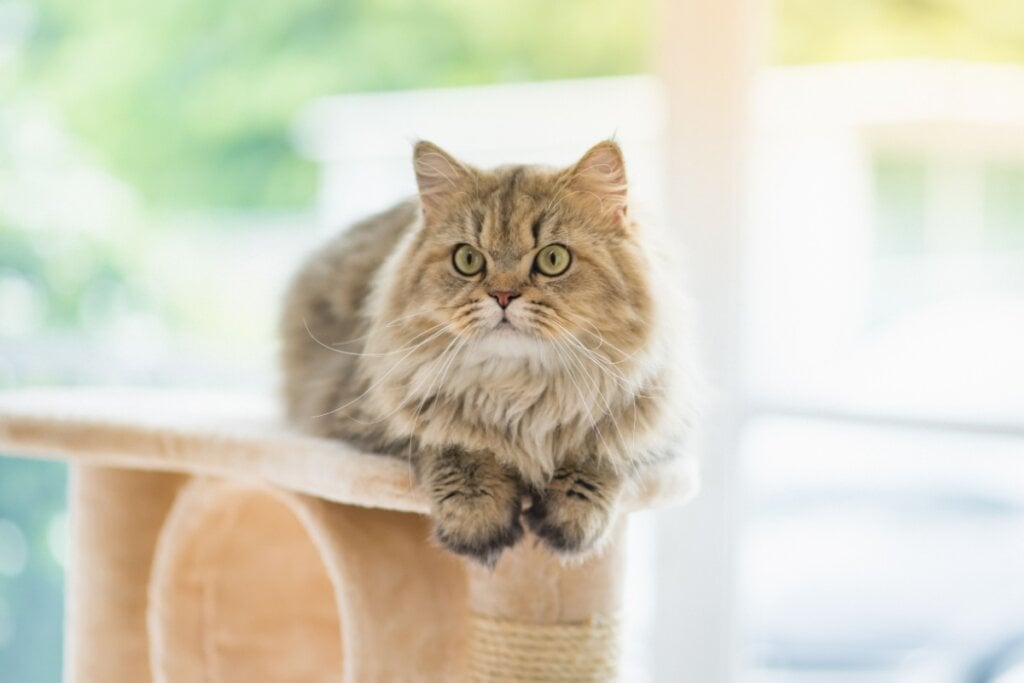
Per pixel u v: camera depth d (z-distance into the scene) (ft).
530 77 14.65
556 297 5.28
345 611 5.56
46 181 13.70
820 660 10.82
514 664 5.63
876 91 11.10
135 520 6.86
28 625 11.85
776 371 10.54
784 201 11.26
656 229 6.10
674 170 9.16
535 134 13.61
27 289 13.03
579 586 5.62
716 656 9.31
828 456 10.40
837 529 10.75
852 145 11.30
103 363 12.30
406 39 15.29
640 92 13.50
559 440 5.37
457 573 5.90
